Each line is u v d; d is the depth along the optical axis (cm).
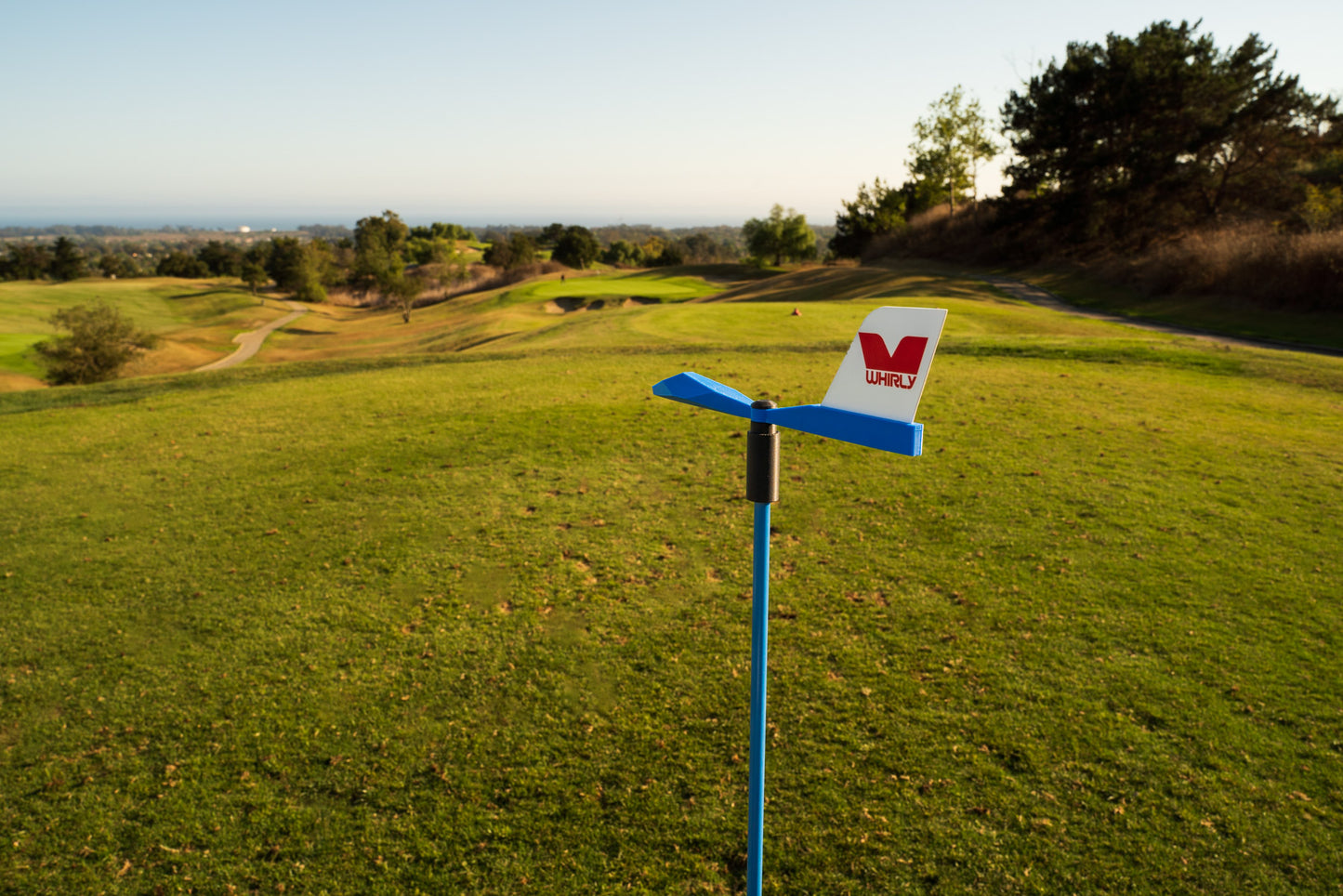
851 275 5412
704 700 544
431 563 777
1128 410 1224
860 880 397
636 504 905
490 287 10562
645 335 2216
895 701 532
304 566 784
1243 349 1677
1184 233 4416
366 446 1162
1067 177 5147
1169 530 782
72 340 4119
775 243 10375
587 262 13625
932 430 1126
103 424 1352
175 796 480
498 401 1395
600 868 412
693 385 266
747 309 2792
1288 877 386
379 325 7775
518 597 702
